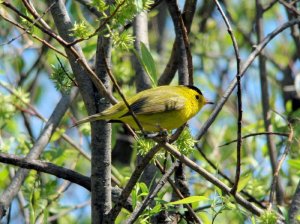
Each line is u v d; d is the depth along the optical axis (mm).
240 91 8508
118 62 15727
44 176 14508
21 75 16578
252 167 14641
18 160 9703
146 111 10617
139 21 12367
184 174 10336
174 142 9102
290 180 14555
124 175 14055
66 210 14367
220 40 19312
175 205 9805
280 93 18578
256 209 9273
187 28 10797
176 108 10859
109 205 9336
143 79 12141
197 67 19297
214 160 14203
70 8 13977
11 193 10398
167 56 18812
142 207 8953
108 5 7648
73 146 14414
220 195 8969
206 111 18047
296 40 14938
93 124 9406
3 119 13688
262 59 13914
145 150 9062
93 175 9359
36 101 18516
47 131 11531
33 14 7941
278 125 13852
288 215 9570
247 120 17703
